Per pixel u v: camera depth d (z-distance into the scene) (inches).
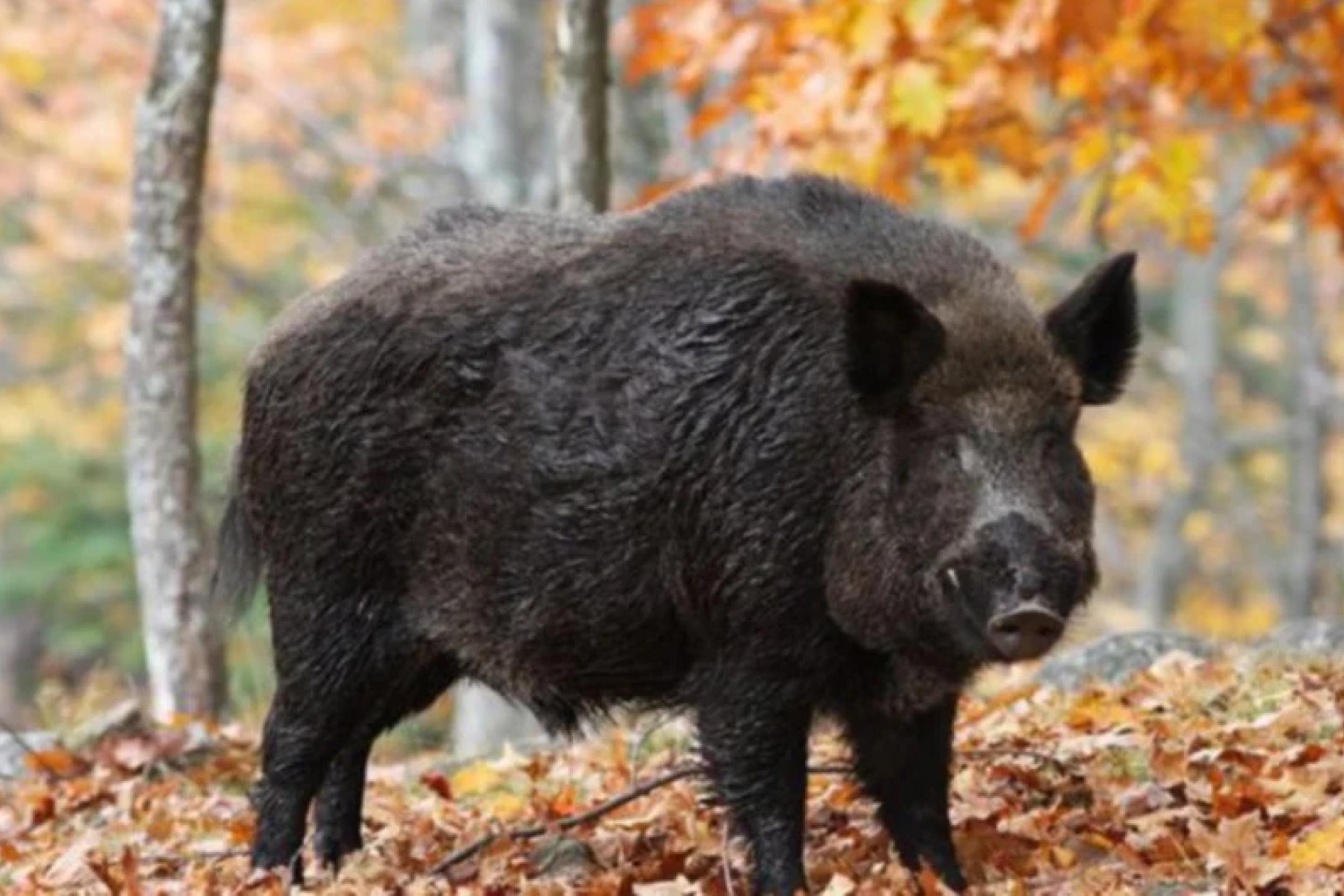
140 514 719.7
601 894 454.3
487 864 483.2
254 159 1386.6
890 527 411.8
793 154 733.9
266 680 870.4
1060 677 625.0
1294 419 1646.2
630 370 445.1
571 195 708.0
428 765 630.5
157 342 716.0
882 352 410.9
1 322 1633.9
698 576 436.8
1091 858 450.3
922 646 413.7
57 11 1227.2
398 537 476.1
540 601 456.1
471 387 462.3
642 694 459.5
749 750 433.7
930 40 693.9
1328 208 815.7
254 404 490.9
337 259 1419.8
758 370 432.5
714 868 469.1
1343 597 1583.4
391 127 1246.9
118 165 1280.8
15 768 637.9
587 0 705.0
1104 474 1432.1
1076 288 429.4
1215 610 1590.8
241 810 570.9
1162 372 1715.1
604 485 445.4
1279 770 475.2
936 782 447.2
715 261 443.8
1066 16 650.2
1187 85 751.1
